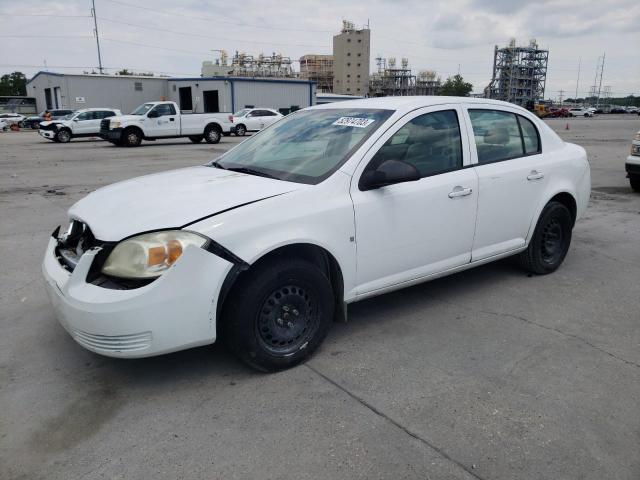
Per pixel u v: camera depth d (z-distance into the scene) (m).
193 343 3.01
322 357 3.54
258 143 4.39
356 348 3.67
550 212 4.96
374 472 2.46
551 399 3.05
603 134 29.23
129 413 2.93
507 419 2.86
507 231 4.62
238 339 3.15
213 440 2.69
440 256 4.12
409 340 3.80
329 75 148.00
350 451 2.61
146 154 18.17
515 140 4.75
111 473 2.46
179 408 2.97
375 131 3.76
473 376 3.30
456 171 4.16
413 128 3.94
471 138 4.32
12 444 2.67
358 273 3.63
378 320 4.14
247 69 98.25
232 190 3.38
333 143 3.85
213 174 3.88
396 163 3.49
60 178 11.99
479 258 4.44
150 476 2.44
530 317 4.20
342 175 3.52
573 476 2.44
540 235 4.97
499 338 3.84
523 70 113.06
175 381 3.25
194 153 18.45
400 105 4.02
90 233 3.25
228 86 43.44
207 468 2.49
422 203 3.87
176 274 2.88
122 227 3.02
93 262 3.01
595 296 4.67
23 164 15.05
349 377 3.29
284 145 4.12
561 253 5.28
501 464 2.52
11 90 117.69
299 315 3.39
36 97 61.69
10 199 9.25
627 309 4.39
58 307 3.11
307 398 3.06
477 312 4.29
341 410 2.94
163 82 50.19
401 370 3.38
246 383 3.22
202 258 2.93
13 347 3.68
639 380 3.27
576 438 2.71
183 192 3.41
